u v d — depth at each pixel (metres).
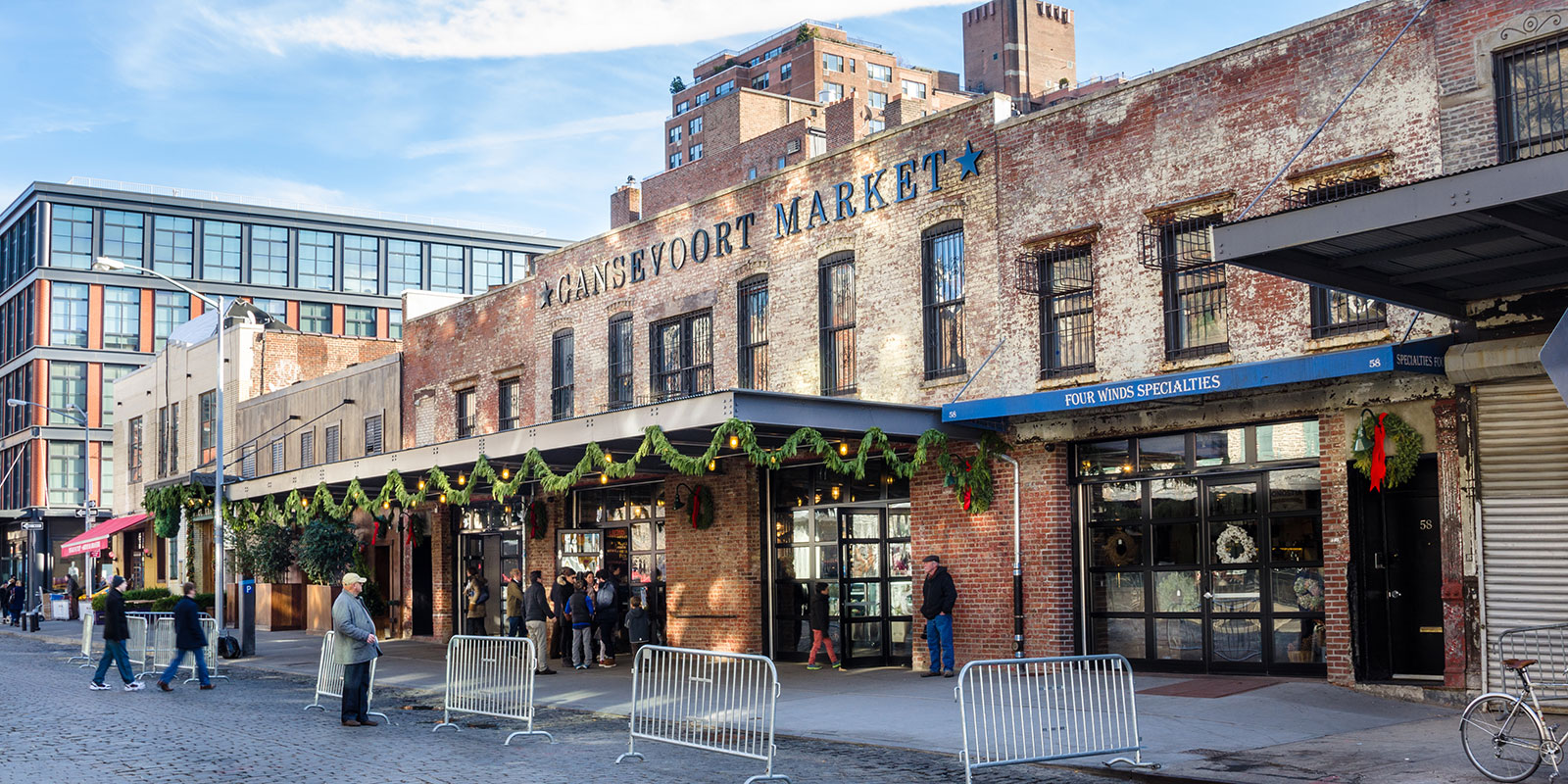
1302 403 16.22
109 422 78.12
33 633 43.75
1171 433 17.92
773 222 23.72
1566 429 13.93
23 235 80.81
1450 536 14.81
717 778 11.53
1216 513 17.48
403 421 35.09
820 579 22.45
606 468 19.41
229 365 46.41
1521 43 14.40
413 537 34.09
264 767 12.21
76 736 14.65
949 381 20.31
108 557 56.97
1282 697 15.08
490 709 15.39
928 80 110.38
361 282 85.75
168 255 80.31
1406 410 15.34
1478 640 14.49
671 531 25.22
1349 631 15.59
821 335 22.66
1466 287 14.17
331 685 18.03
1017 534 19.19
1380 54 15.69
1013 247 19.61
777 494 23.52
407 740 14.27
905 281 21.22
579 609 23.61
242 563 35.94
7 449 81.56
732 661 13.02
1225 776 11.13
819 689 18.34
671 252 26.03
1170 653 17.88
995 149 19.95
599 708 17.45
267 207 82.75
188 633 21.12
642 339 26.66
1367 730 13.25
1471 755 10.91
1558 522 13.96
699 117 110.88
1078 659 12.10
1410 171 15.30
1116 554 18.55
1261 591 16.94
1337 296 16.09
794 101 73.19
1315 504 16.45
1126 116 18.34
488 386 31.72
